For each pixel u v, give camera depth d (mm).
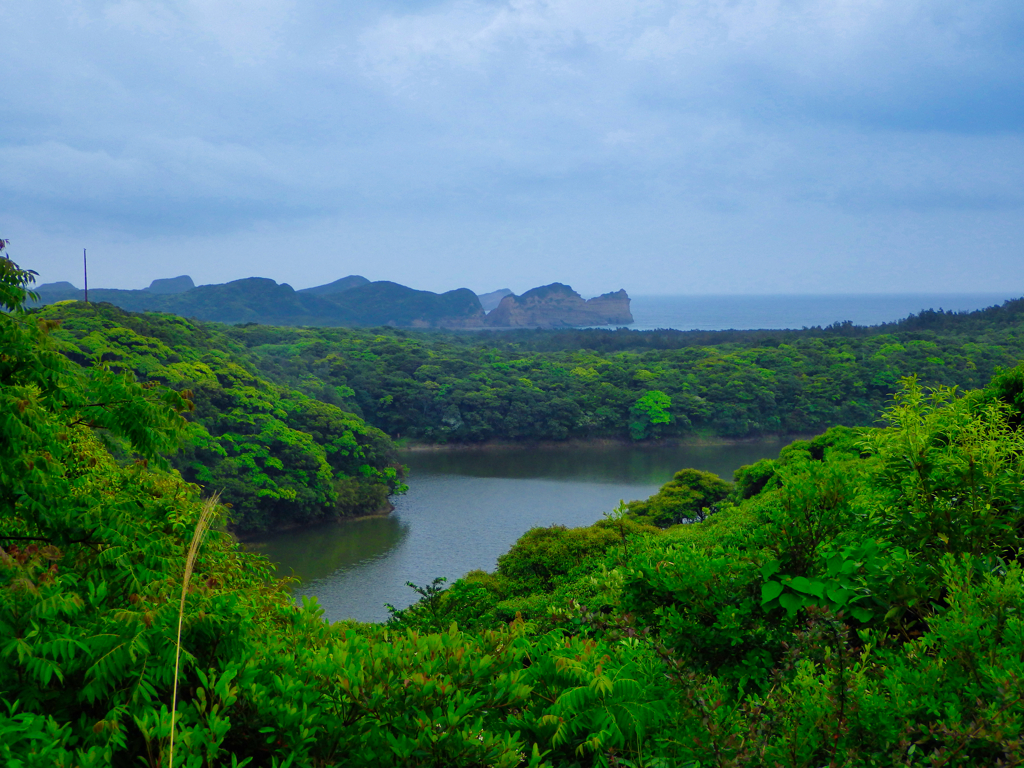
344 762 2748
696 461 79875
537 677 3312
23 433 4395
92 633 3223
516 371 102750
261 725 2740
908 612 3605
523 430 89938
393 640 3412
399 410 91000
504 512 54000
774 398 95750
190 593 3363
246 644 3260
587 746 2943
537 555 18250
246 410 53531
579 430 92062
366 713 2787
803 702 2623
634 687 3100
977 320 138750
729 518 17141
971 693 2510
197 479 43031
